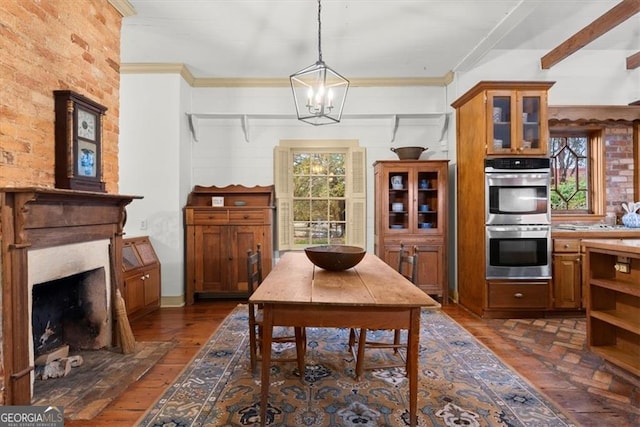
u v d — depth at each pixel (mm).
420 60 3998
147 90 4051
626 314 2385
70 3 2258
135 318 3512
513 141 3516
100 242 2527
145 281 3654
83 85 2393
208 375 2336
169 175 4070
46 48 2043
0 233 1693
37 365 2275
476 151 3693
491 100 3514
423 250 4168
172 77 4062
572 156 4285
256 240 4172
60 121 2104
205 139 4574
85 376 2262
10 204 1723
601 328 2480
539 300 3539
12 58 1804
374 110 4582
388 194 4211
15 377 1727
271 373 2365
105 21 2658
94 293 2627
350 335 2699
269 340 1768
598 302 2488
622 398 2059
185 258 4223
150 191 4062
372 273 2316
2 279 1707
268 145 4602
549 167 3521
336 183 4750
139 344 2812
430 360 2561
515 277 3539
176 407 1960
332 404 1993
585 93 4152
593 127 4160
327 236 4734
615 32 3682
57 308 2607
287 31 3324
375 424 1813
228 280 4156
